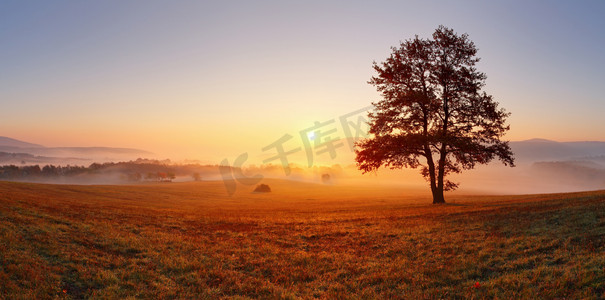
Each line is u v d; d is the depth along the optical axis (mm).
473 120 29094
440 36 29516
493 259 11070
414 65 30281
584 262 9359
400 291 9586
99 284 9555
